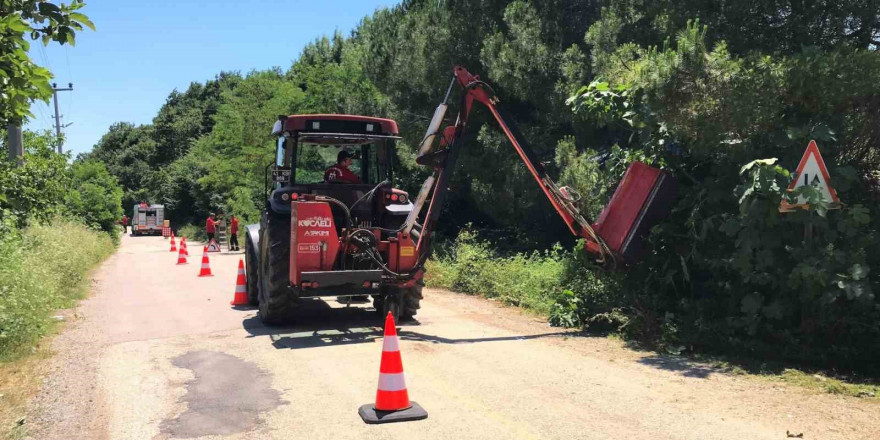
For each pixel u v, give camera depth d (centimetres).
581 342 741
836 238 630
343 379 590
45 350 713
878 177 668
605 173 923
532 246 1541
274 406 511
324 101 3341
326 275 763
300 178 885
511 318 912
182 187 6066
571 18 1380
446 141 829
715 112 673
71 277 1280
